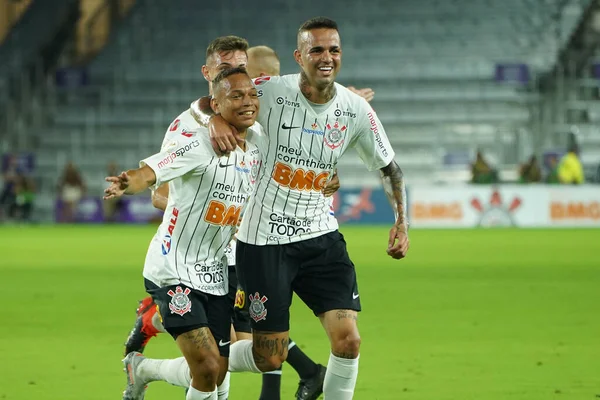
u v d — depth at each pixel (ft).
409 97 407.44
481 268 189.06
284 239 64.54
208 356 60.08
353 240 263.70
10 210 369.30
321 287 64.85
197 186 60.39
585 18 424.46
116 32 457.68
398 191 68.54
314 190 65.00
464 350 96.17
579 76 402.11
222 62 67.82
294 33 442.91
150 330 68.39
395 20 446.19
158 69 433.89
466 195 333.01
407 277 172.55
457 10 446.60
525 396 74.43
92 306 134.41
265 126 64.34
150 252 62.28
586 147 373.61
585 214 332.19
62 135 409.69
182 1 469.57
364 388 77.61
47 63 435.94
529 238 273.95
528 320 117.91
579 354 93.66
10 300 141.49
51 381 81.15
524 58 411.75
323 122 64.39
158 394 77.30
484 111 395.14
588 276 173.37
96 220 369.71
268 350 65.26
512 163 365.20
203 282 61.36
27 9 462.60
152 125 412.36
